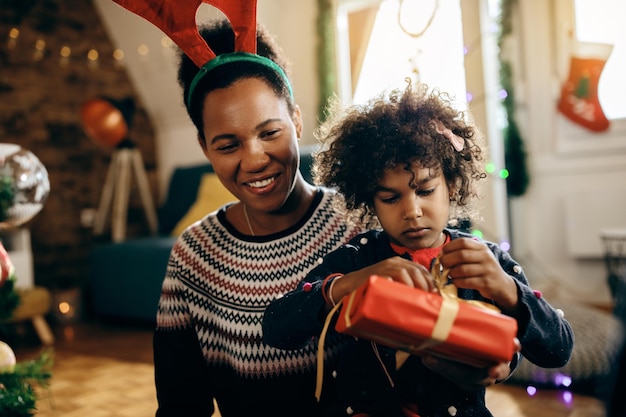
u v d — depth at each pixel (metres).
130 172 4.51
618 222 3.16
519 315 0.64
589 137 3.23
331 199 0.96
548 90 3.32
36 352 2.89
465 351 0.56
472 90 3.29
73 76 4.23
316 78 3.98
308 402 0.90
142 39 4.26
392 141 0.73
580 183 3.28
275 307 0.77
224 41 0.89
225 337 0.92
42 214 4.01
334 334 0.87
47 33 4.07
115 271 3.40
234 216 0.98
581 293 3.28
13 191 1.04
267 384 0.89
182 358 0.95
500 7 3.30
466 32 3.29
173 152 4.70
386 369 0.77
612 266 2.95
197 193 3.92
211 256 0.95
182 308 0.95
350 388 0.79
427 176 0.72
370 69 3.86
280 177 0.84
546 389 1.92
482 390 0.75
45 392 2.17
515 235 3.41
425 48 3.37
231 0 0.84
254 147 0.81
